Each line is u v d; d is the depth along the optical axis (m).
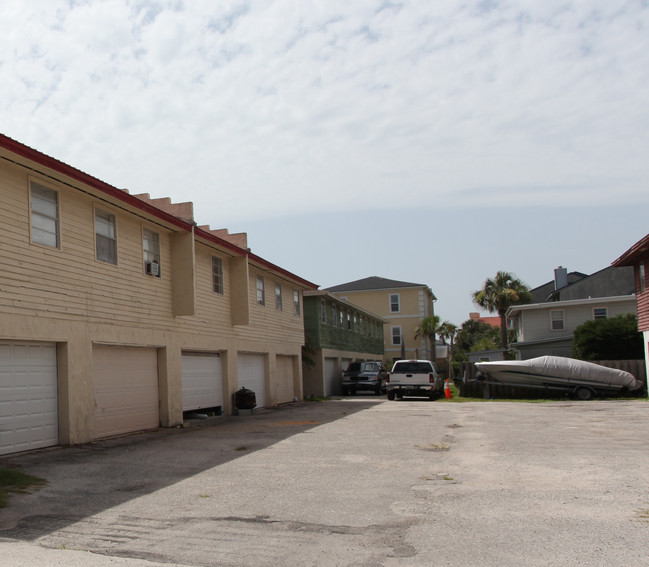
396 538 5.80
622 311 40.19
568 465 9.49
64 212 12.91
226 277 21.25
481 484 8.20
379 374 36.09
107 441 13.51
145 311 15.81
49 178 12.34
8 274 11.23
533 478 8.52
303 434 14.12
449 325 56.38
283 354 26.97
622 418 17.05
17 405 11.55
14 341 11.56
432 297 64.50
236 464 10.05
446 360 58.50
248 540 5.80
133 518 6.65
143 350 16.02
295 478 8.80
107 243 14.46
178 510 6.98
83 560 5.17
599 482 8.15
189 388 18.41
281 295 27.06
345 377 35.91
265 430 15.23
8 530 6.21
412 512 6.78
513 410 20.83
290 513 6.80
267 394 24.70
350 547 5.55
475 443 12.27
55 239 12.66
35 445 11.92
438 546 5.52
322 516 6.67
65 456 11.20
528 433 13.81
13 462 10.46
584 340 32.34
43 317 12.06
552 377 26.64
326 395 34.47
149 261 16.25
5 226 11.23
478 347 63.56
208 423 17.84
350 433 14.21
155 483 8.55
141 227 15.90
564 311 41.28
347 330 40.56
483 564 5.01
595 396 26.48
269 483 8.45
